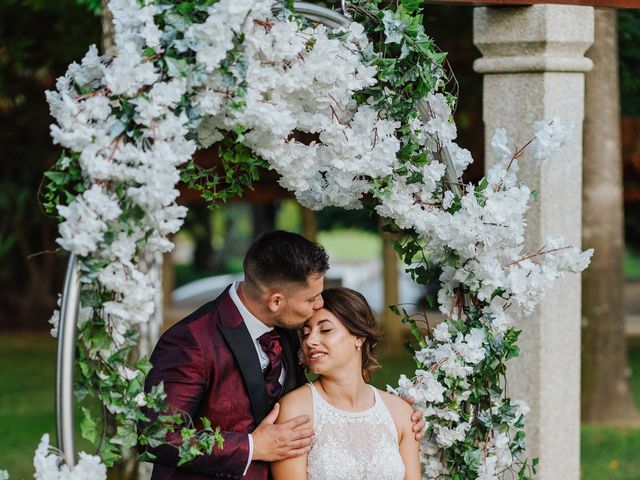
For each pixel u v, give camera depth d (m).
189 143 3.41
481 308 4.45
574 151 5.26
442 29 9.79
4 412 12.31
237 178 3.90
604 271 11.28
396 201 4.14
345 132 3.82
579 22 5.11
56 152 13.69
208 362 3.78
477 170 12.35
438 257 4.41
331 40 3.62
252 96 3.49
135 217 3.38
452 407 4.36
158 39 3.42
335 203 4.19
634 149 13.49
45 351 17.45
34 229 19.64
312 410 4.03
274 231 3.90
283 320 3.85
